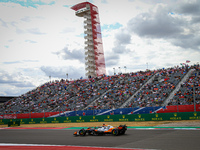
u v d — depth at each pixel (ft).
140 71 227.40
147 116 116.67
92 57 266.36
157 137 61.82
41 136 81.30
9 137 82.74
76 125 122.31
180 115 108.99
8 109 212.23
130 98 168.96
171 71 198.49
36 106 202.90
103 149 48.37
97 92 199.52
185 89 154.92
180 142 51.16
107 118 129.08
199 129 74.74
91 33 266.57
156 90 168.04
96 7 277.64
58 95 216.54
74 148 51.96
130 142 55.72
